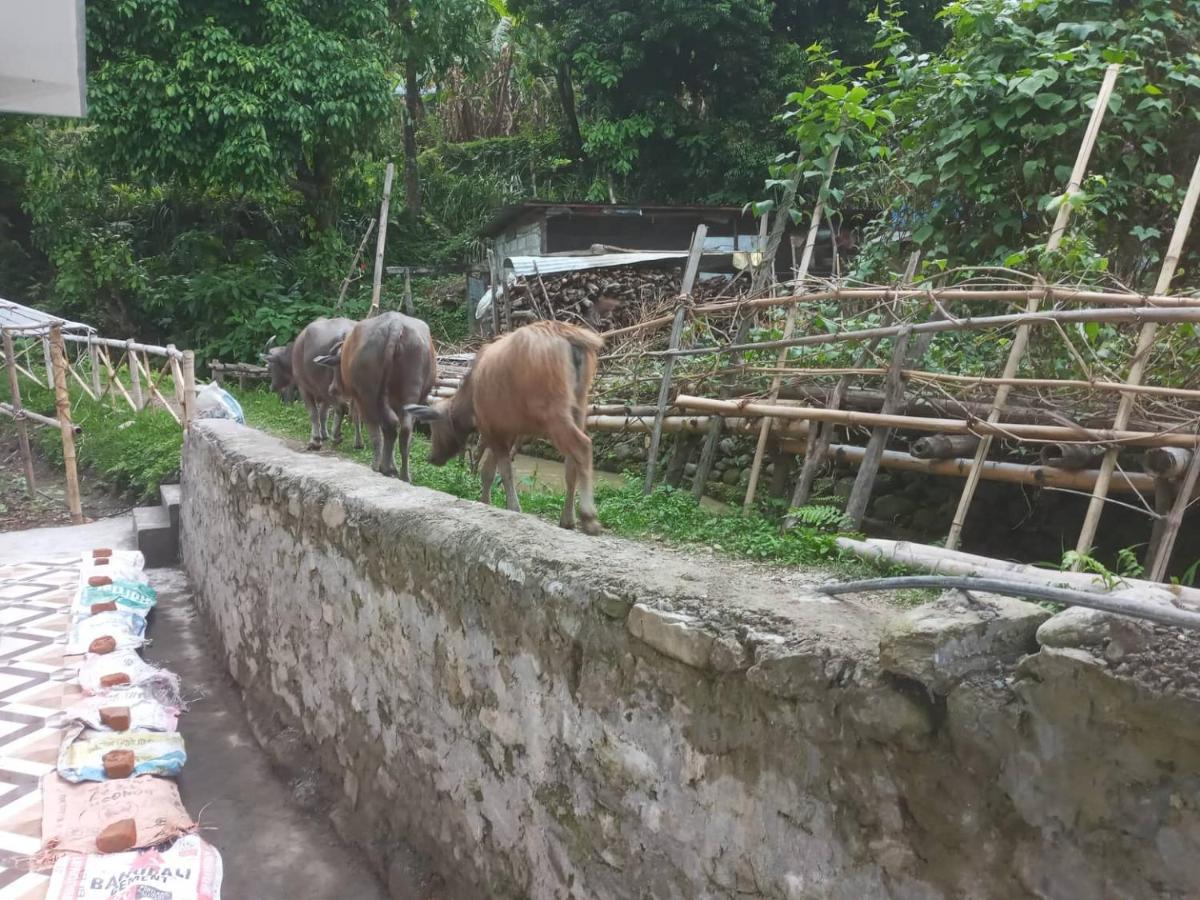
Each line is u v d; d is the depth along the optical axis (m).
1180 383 3.81
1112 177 5.53
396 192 21.23
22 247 18.61
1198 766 1.23
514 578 2.64
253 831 3.97
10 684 4.94
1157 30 5.59
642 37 17.28
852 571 3.38
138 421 10.88
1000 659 1.54
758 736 1.86
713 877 2.00
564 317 11.40
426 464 7.11
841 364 5.05
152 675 5.11
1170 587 2.13
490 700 2.83
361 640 3.72
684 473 7.07
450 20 18.69
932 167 6.12
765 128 18.08
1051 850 1.41
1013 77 5.57
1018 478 4.00
